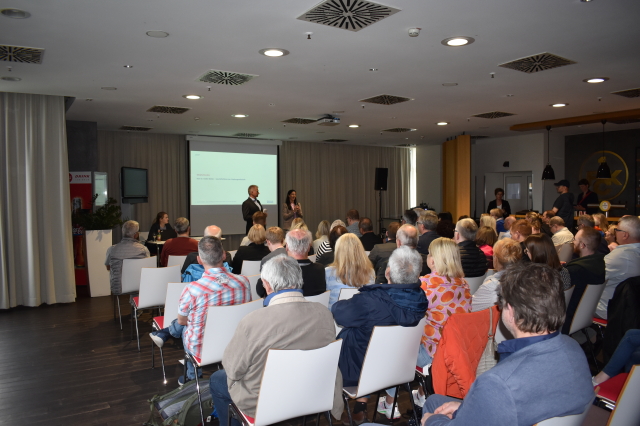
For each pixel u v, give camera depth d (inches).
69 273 252.7
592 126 373.7
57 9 130.6
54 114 249.3
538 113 315.6
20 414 122.3
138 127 373.4
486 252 180.2
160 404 108.6
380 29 148.4
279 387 76.0
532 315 49.6
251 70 198.2
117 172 398.3
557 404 47.8
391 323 92.0
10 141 239.6
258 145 455.8
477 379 50.4
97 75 205.2
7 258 239.1
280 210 471.8
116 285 196.2
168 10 131.9
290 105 280.2
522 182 440.8
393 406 107.1
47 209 247.6
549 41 161.9
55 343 181.3
